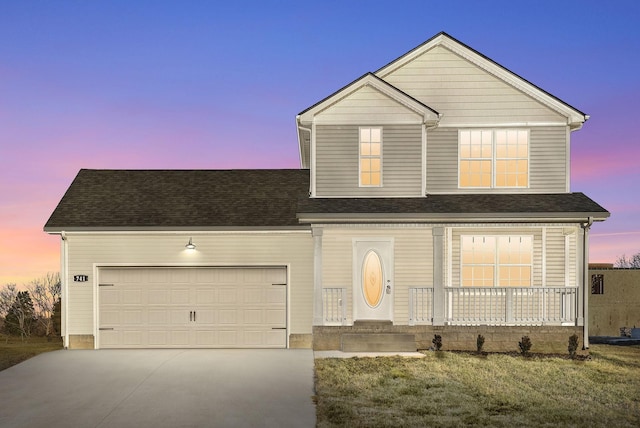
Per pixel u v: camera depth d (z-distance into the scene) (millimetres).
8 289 28125
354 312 15961
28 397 10930
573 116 16938
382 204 15797
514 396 11148
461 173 17125
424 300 15875
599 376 12789
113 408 10211
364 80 16516
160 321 16266
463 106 17219
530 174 16984
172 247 16297
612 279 24844
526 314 16031
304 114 16578
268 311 16312
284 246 16359
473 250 16547
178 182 19109
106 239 16266
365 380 12102
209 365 13547
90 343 16062
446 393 11242
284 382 11953
